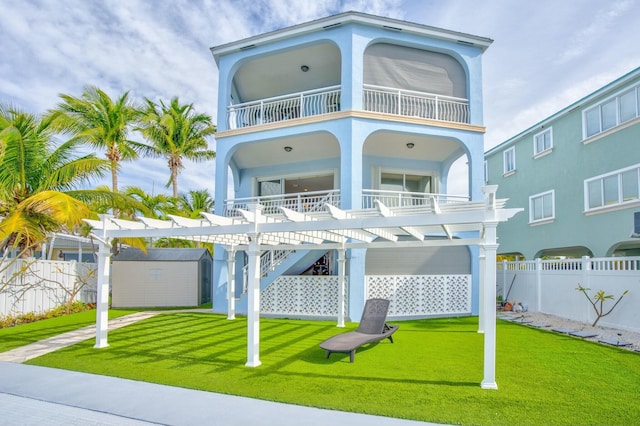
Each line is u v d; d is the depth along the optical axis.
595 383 5.94
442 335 9.87
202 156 26.44
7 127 11.20
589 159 15.27
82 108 19.17
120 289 16.34
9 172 11.88
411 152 15.42
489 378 5.73
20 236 11.94
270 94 17.23
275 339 9.38
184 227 8.04
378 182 15.59
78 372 6.64
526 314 13.75
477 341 9.09
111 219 8.58
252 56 14.30
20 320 12.05
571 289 12.34
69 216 10.70
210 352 7.98
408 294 13.06
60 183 12.84
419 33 13.45
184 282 16.83
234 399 5.32
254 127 13.81
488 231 5.98
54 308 14.01
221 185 14.04
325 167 15.95
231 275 12.76
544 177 18.06
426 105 13.98
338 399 5.27
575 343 8.88
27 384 6.02
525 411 4.85
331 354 7.80
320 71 15.75
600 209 14.52
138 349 8.27
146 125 23.70
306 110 16.27
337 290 12.70
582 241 15.59
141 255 16.89
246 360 7.34
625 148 13.57
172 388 5.80
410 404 5.08
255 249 7.28
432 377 6.24
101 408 5.07
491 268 5.90
